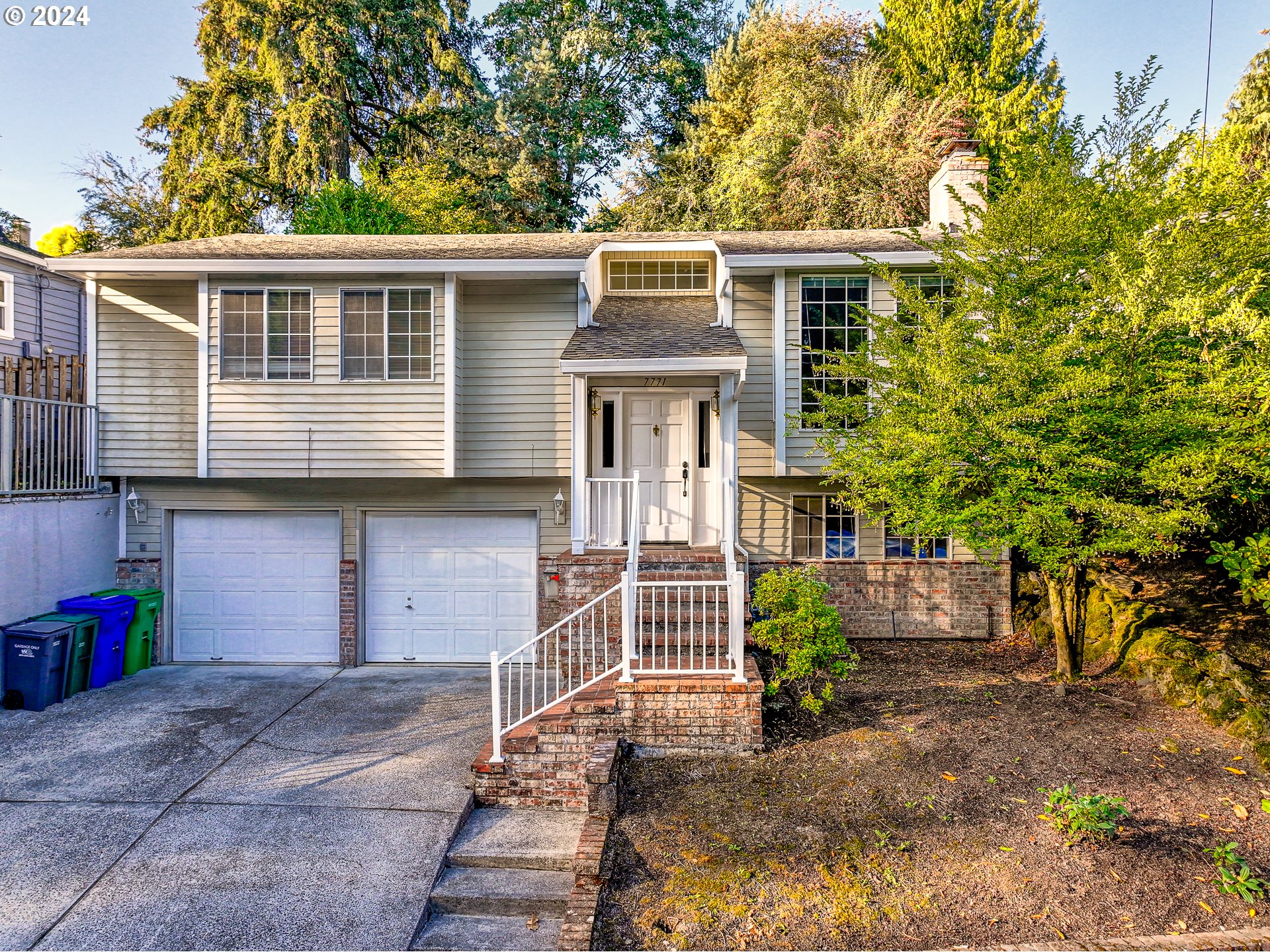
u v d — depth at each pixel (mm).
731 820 5715
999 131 20969
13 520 8734
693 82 28922
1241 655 7859
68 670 8844
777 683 7422
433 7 26453
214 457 10086
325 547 10734
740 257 10055
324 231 20984
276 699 8906
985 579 10852
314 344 10055
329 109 23516
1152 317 6832
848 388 10383
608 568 9367
